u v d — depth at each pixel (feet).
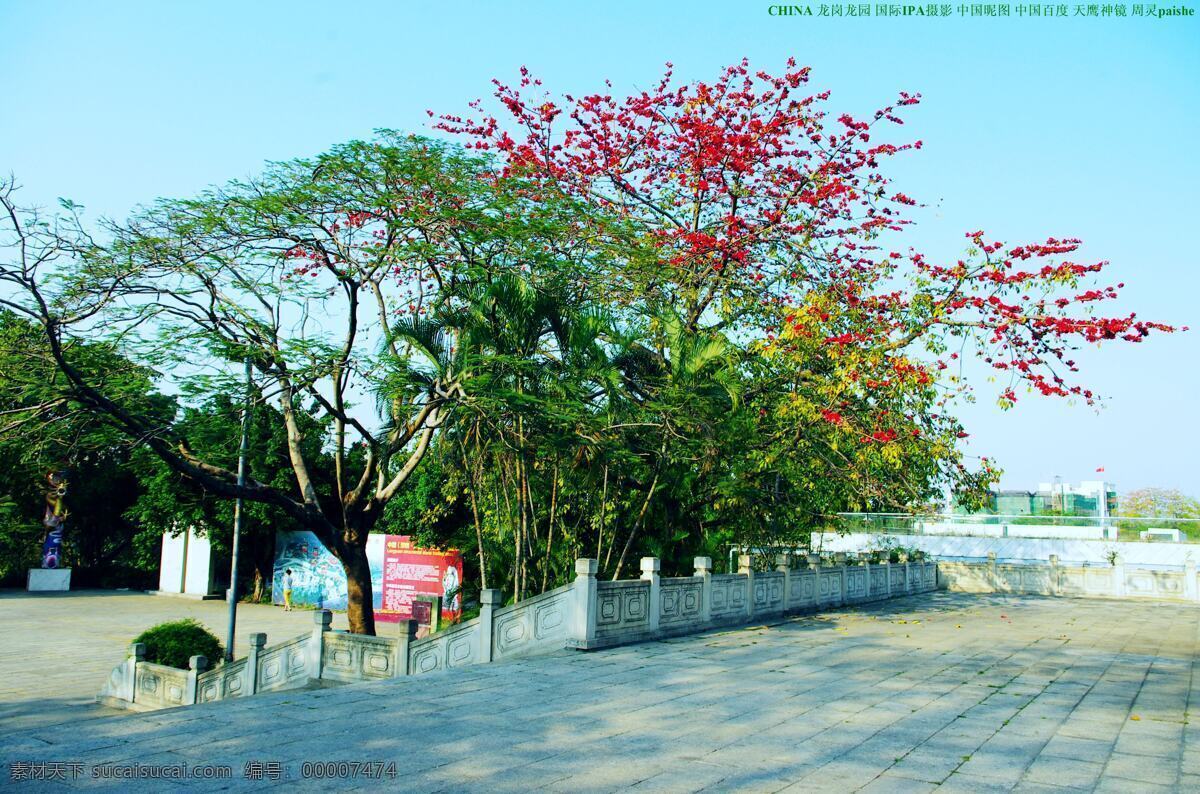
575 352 42.73
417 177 42.98
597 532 50.83
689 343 45.85
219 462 52.85
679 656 36.22
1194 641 44.06
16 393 42.06
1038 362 47.16
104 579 127.54
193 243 43.09
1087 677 32.68
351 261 45.27
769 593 51.83
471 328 42.27
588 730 23.06
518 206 46.42
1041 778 19.03
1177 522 84.99
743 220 54.13
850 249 56.70
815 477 56.39
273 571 104.12
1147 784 18.62
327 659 40.04
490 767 19.36
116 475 117.08
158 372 43.78
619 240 48.93
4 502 64.23
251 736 21.89
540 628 37.45
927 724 24.32
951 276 49.21
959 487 55.21
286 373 42.04
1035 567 78.59
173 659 49.34
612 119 56.80
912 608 61.62
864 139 55.36
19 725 42.16
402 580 83.35
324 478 96.63
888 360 47.55
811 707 26.48
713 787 18.10
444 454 45.80
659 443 46.65
